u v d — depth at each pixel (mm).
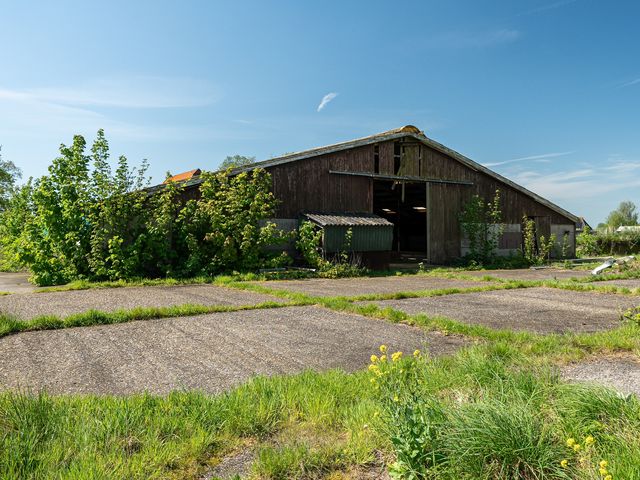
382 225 16125
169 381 3887
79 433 2584
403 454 2283
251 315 7035
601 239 28094
